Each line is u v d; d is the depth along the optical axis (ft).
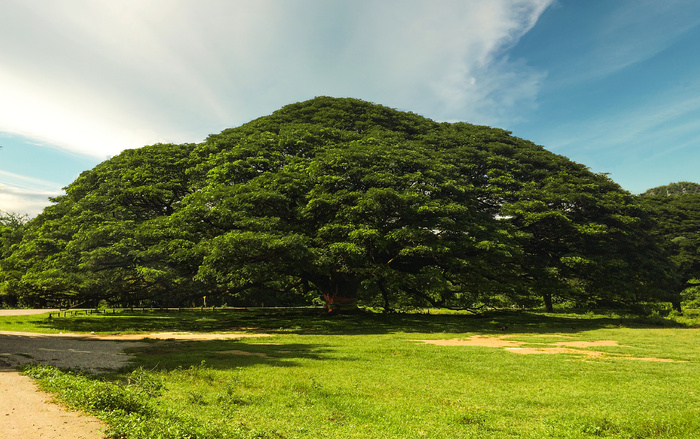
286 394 28.89
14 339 56.80
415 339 64.39
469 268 93.09
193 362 40.78
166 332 74.90
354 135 114.21
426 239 85.97
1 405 22.98
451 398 28.45
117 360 41.47
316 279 106.73
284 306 184.03
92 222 94.22
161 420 20.15
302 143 104.94
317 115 129.08
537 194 102.32
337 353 48.06
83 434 18.90
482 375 36.14
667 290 116.37
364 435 20.75
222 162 100.78
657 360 45.42
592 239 102.99
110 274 86.53
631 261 105.91
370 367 39.32
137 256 82.43
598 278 102.22
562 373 37.01
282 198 84.94
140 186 97.81
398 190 92.94
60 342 55.47
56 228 99.35
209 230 90.63
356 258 82.07
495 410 25.68
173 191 103.35
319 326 85.40
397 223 92.63
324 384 31.83
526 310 133.49
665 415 24.40
